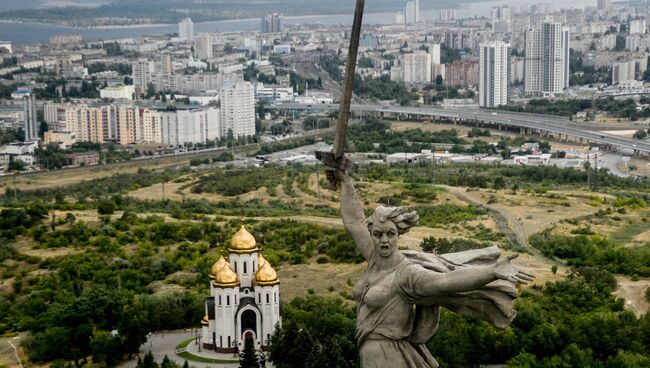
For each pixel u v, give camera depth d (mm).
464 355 146500
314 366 144625
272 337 164375
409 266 35406
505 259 33656
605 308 176250
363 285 36719
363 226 37781
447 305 35250
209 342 182875
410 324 35875
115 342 179125
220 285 180375
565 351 146375
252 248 182375
